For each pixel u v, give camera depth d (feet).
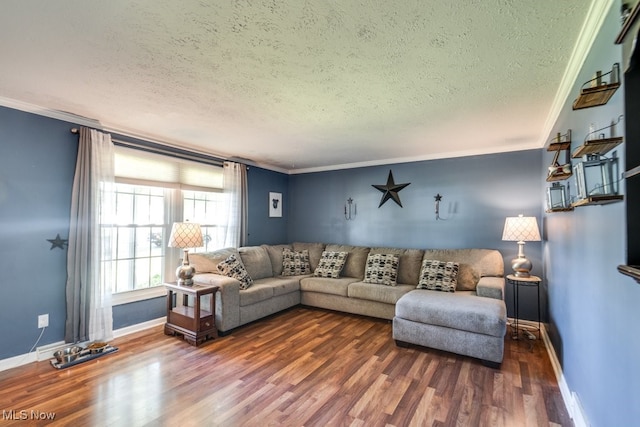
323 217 17.90
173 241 10.98
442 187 14.35
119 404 6.84
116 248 11.20
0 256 8.38
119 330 10.91
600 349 4.95
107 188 10.23
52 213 9.29
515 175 12.84
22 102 8.48
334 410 6.71
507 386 7.70
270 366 8.72
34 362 8.81
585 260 5.84
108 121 10.04
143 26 5.14
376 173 16.16
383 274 13.37
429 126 10.35
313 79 7.01
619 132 4.20
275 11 4.75
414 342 9.87
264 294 12.50
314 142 12.46
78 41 5.57
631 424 3.81
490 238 13.25
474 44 5.62
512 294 12.67
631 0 3.42
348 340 10.69
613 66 4.17
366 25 5.09
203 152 13.80
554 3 4.54
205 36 5.42
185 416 6.44
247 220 15.88
